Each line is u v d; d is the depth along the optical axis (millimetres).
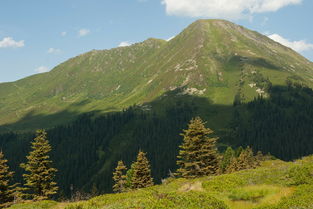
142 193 19500
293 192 15508
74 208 16438
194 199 13703
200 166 43000
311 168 18547
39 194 43344
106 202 17500
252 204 15461
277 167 25266
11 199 42469
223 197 17594
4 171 43156
